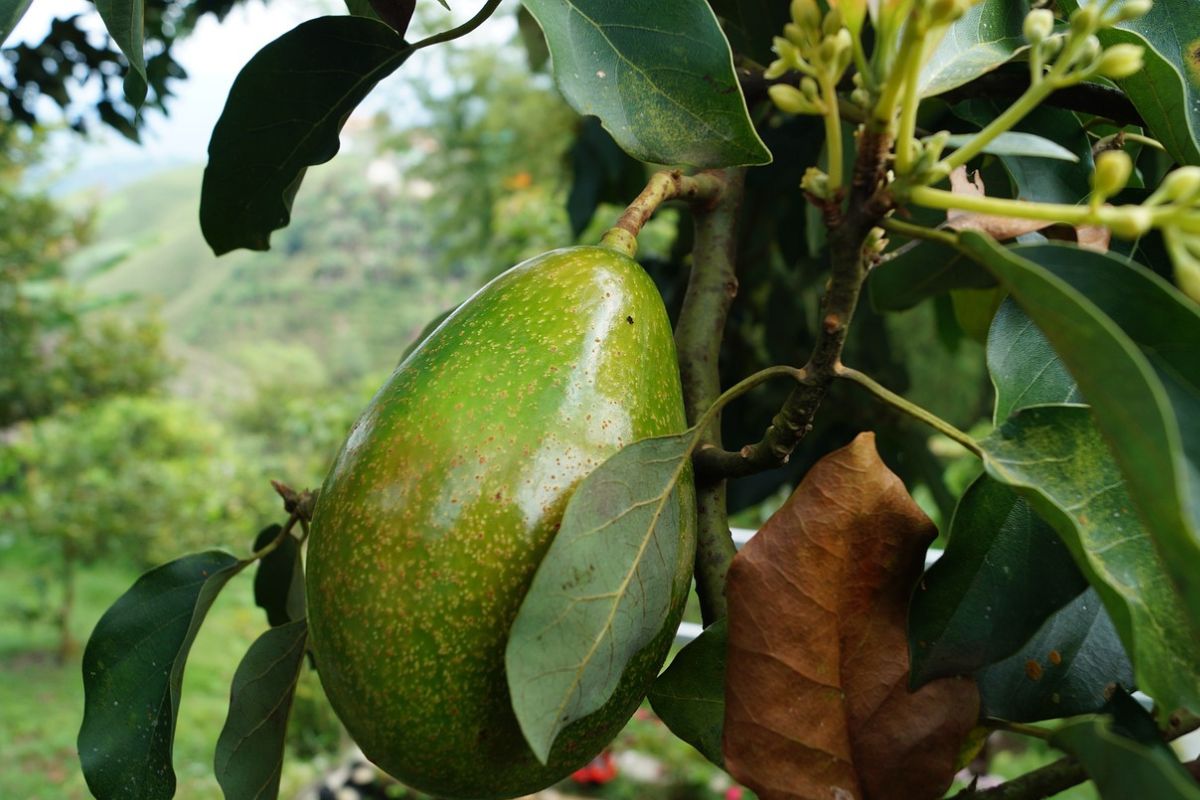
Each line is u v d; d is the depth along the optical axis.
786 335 0.82
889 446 0.80
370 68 0.38
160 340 3.84
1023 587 0.30
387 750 0.32
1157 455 0.23
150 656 0.39
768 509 1.63
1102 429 0.24
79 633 3.29
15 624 3.33
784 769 0.30
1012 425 0.29
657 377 0.34
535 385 0.32
